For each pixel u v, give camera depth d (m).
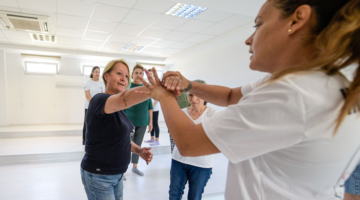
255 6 3.29
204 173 1.83
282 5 0.49
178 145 0.52
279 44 0.51
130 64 8.71
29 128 6.46
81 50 7.31
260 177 0.52
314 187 0.47
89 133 1.27
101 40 6.07
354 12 0.42
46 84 7.56
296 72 0.43
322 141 0.42
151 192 2.83
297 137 0.42
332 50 0.42
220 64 6.35
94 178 1.26
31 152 4.08
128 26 4.89
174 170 1.89
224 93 0.85
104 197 1.27
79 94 7.94
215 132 0.47
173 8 4.04
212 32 5.25
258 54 0.55
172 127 0.54
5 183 2.97
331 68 0.42
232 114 0.46
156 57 8.52
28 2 3.73
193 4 3.30
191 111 2.04
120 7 3.90
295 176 0.47
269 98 0.43
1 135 5.48
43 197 2.60
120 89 1.47
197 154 0.50
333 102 0.41
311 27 0.47
